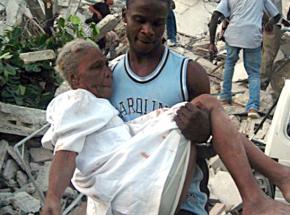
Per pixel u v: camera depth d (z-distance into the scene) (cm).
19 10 909
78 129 250
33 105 595
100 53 263
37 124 555
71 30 725
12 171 535
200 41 1084
